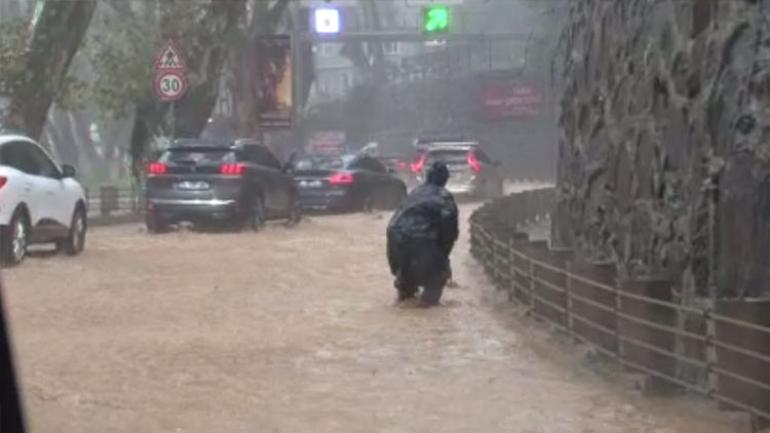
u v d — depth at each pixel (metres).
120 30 68.25
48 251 37.91
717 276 18.55
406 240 26.88
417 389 18.64
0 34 54.47
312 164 59.38
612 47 25.92
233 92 73.69
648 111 22.73
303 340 22.72
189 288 29.80
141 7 74.06
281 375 19.62
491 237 31.52
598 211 26.61
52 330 23.61
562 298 22.81
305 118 129.38
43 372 19.58
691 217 19.58
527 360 20.84
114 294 28.59
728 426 15.94
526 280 25.84
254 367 20.22
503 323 24.67
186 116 64.94
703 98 19.36
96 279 31.20
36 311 25.83
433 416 16.94
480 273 33.53
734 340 15.71
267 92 73.88
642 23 23.52
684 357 17.20
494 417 16.84
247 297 28.38
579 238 28.56
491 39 104.38
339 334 23.44
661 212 21.48
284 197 49.69
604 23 26.83
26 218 33.66
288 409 17.33
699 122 19.48
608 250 25.41
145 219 51.50
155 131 64.38
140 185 63.44
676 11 21.14
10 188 32.69
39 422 16.38
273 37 73.62
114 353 21.27
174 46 48.78
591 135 27.64
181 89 48.69
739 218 18.03
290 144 103.50
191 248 39.94
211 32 65.44
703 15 19.92
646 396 17.73
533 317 24.88
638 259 22.92
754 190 17.72
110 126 112.81
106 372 19.66
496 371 19.95
